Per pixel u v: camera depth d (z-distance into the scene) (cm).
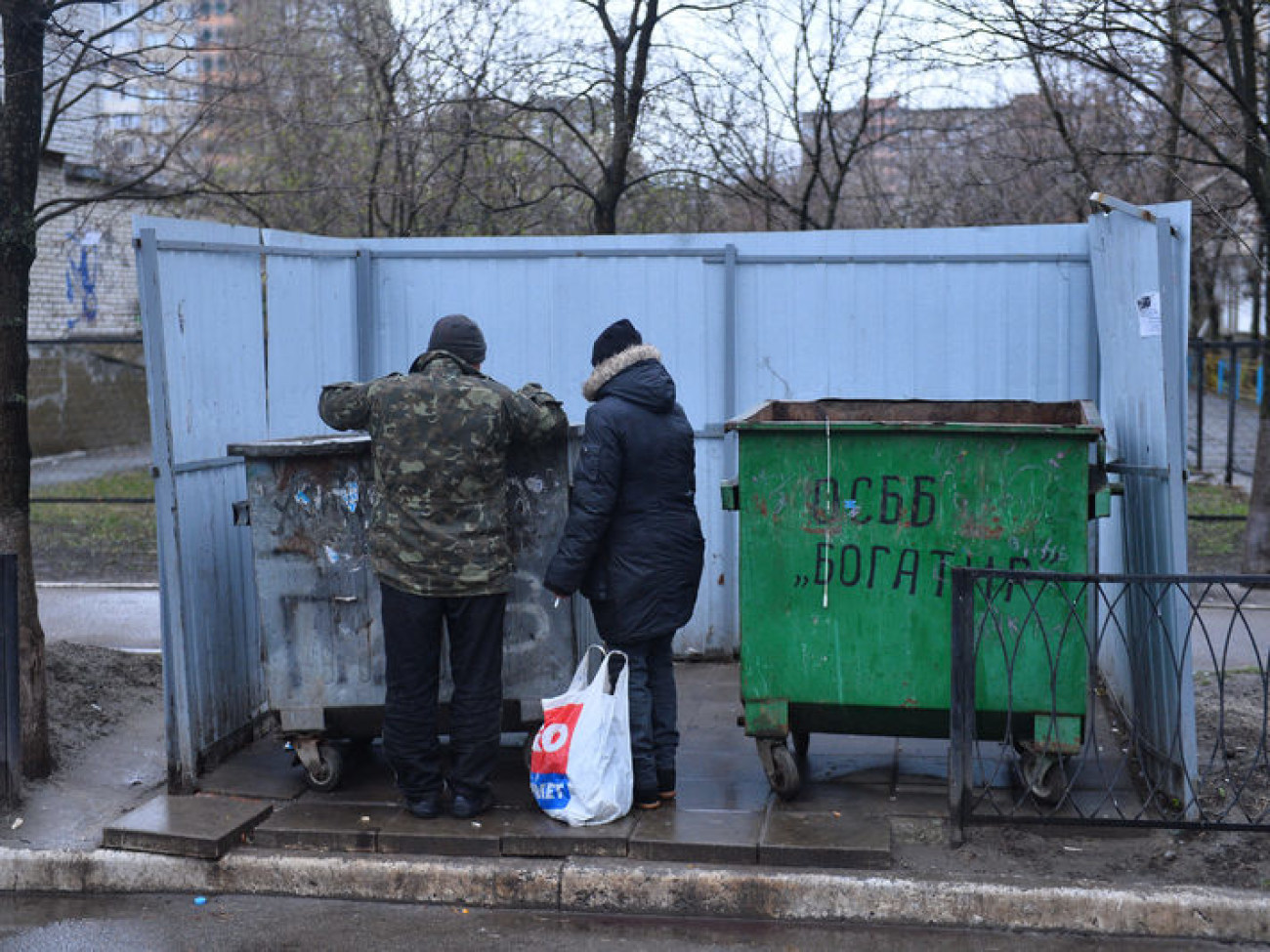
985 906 436
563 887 459
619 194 1045
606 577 498
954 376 731
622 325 507
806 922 446
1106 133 1185
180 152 1009
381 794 531
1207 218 975
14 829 505
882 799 523
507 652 532
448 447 481
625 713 496
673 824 488
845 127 1247
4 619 522
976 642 485
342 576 521
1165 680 499
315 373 689
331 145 1082
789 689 500
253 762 573
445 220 1067
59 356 1892
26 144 562
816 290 737
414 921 450
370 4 1039
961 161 1462
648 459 492
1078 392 721
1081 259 714
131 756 592
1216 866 453
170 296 523
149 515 1400
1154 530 509
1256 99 854
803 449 494
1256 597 927
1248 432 2156
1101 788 532
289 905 465
